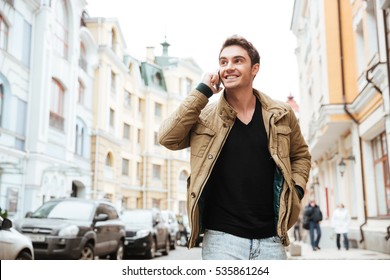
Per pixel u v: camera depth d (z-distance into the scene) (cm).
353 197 1820
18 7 1927
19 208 1934
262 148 279
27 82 2019
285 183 274
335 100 1636
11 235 765
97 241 1232
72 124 2459
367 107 1452
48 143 2186
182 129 275
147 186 3956
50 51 2153
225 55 279
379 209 1522
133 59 3806
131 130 3788
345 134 1830
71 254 1078
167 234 1931
